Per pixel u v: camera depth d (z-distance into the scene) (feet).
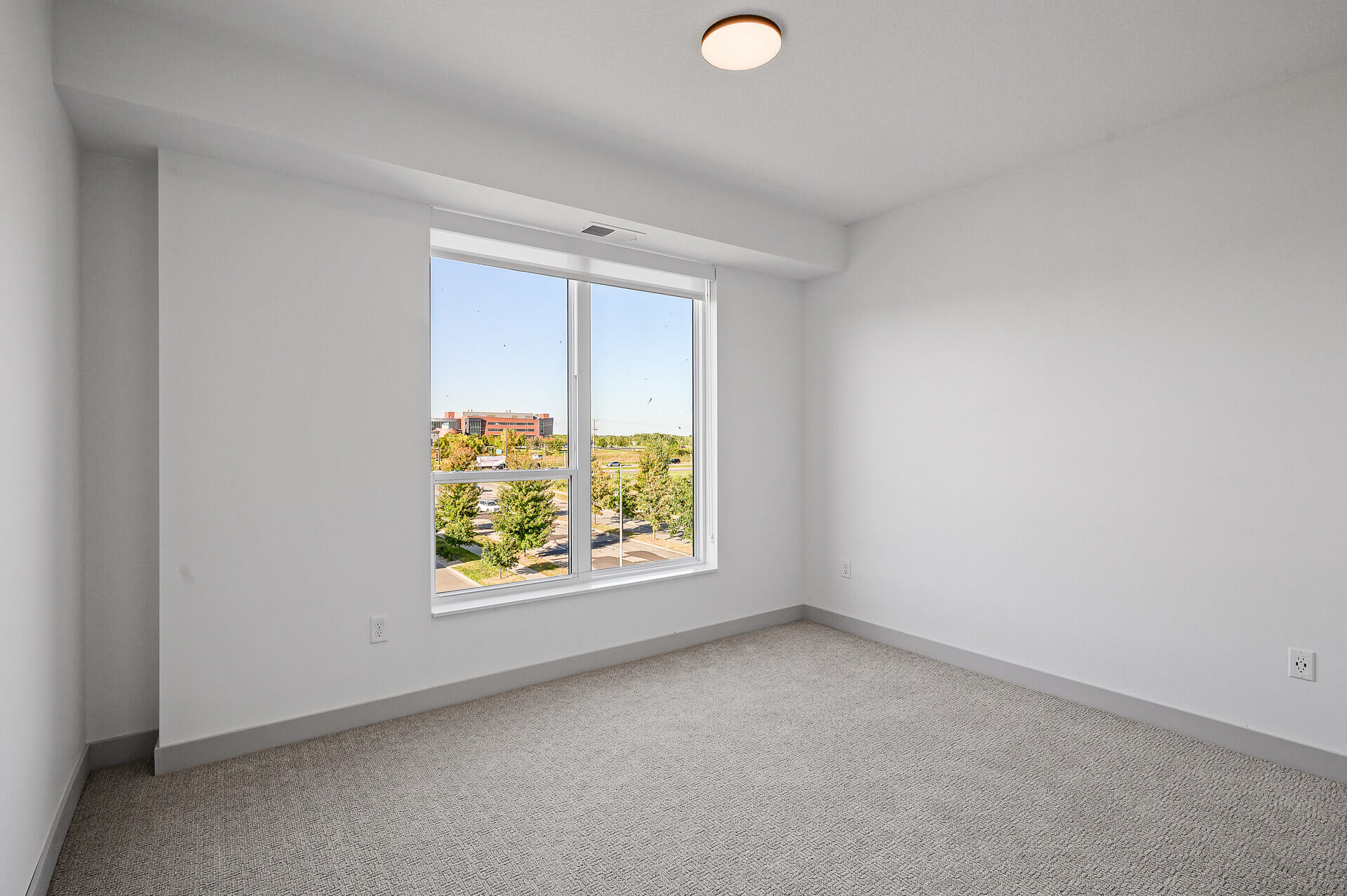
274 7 7.20
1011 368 11.57
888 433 13.62
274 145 8.29
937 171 11.61
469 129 9.48
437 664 10.43
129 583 8.61
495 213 10.73
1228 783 8.11
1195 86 8.77
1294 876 6.37
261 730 8.91
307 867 6.50
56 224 6.93
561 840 6.95
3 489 5.12
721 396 14.03
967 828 7.16
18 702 5.48
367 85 8.69
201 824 7.18
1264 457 8.79
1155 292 9.80
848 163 11.28
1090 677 10.54
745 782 8.11
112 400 8.46
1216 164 9.20
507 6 7.18
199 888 6.17
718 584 13.98
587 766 8.50
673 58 8.19
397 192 9.85
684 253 12.94
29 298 5.91
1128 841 6.94
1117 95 9.02
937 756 8.79
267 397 8.98
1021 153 10.85
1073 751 8.93
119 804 7.55
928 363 12.87
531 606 11.41
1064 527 10.85
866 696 10.85
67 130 7.43
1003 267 11.68
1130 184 10.07
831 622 14.83
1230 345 9.07
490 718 9.96
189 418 8.45
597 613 12.23
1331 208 8.25
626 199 11.09
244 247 8.82
